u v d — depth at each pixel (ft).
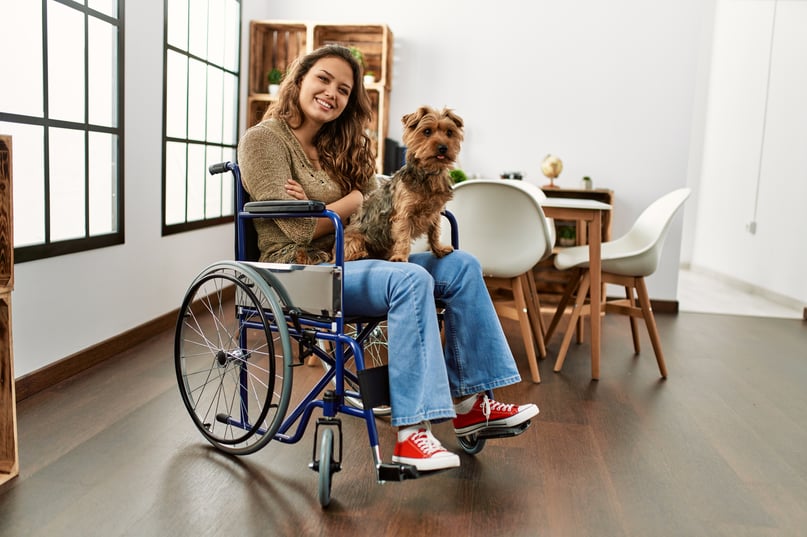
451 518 5.02
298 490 5.40
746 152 18.66
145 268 9.96
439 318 6.07
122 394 7.50
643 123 14.57
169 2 10.57
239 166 5.92
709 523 5.11
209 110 12.51
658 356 9.30
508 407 5.89
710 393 8.62
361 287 5.40
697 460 6.35
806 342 11.98
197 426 6.25
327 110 6.01
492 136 14.99
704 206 22.00
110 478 5.45
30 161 7.37
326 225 6.05
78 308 8.27
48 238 7.67
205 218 12.52
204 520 4.85
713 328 12.96
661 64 14.40
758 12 18.30
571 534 4.86
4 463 5.37
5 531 4.59
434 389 5.03
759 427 7.38
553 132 14.82
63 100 7.93
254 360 9.17
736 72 19.77
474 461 6.12
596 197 14.34
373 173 6.67
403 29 14.94
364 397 5.02
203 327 10.94
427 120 5.85
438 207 6.04
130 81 9.30
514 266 8.86
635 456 6.38
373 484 5.55
